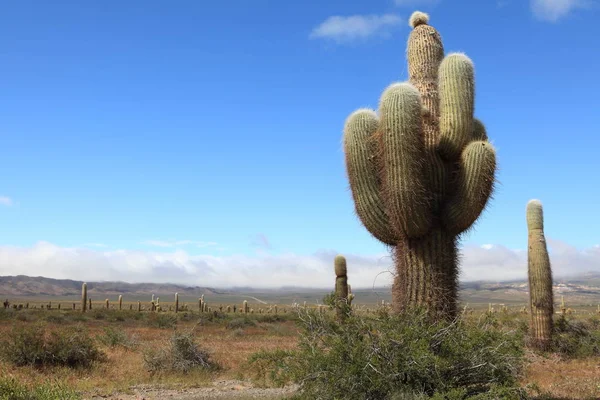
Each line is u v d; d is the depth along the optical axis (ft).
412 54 34.53
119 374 50.83
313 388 27.35
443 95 30.81
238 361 59.72
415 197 28.71
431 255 29.76
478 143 29.58
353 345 27.12
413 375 26.32
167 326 124.77
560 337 63.72
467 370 26.86
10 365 49.88
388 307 30.30
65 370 49.98
